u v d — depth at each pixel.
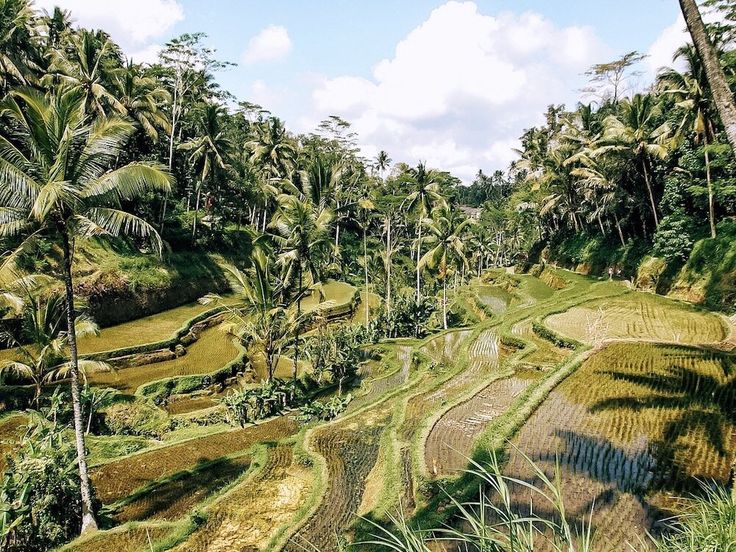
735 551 4.35
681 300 26.75
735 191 23.81
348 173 61.75
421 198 39.53
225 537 11.67
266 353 23.12
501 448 12.17
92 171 12.14
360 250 66.50
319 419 20.91
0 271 11.73
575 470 10.86
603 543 8.22
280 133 50.59
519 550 3.08
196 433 19.95
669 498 9.49
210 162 41.44
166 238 39.75
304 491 13.75
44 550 11.77
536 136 60.28
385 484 12.77
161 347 27.81
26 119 11.53
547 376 17.09
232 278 24.45
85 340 27.48
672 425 12.59
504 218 73.94
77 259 29.91
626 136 32.03
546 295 40.53
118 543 11.58
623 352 18.88
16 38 28.36
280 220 25.36
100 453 17.19
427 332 38.84
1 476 14.38
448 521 9.79
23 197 11.36
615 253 38.34
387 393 20.88
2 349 23.75
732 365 16.42
